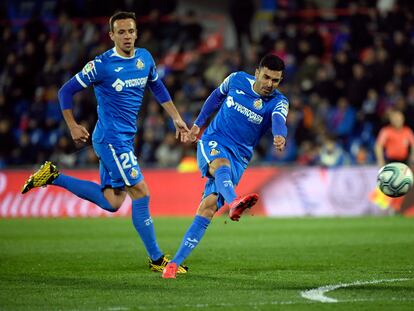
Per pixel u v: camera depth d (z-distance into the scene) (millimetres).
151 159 71625
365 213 61594
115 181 30625
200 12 94812
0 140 75625
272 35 78750
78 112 76125
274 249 38656
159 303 23219
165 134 72750
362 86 71125
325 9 89875
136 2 85375
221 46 88125
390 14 76562
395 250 37625
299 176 63500
